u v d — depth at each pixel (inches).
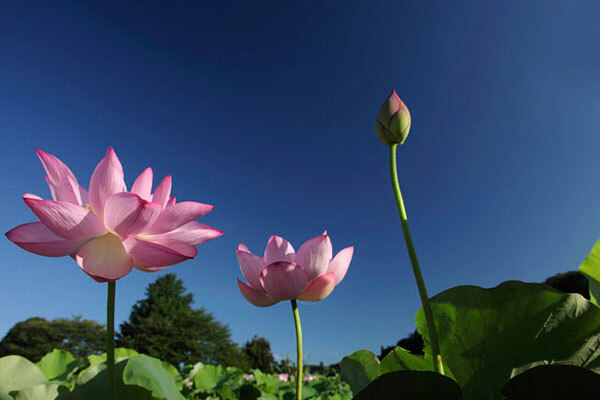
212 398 64.6
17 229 22.0
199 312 711.1
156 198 25.0
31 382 28.6
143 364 30.5
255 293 29.3
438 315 22.2
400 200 21.8
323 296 28.7
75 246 21.7
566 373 16.1
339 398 72.1
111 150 23.0
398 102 22.7
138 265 23.2
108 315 21.1
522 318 20.0
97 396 24.7
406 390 18.0
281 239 31.1
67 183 23.0
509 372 19.7
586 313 18.8
